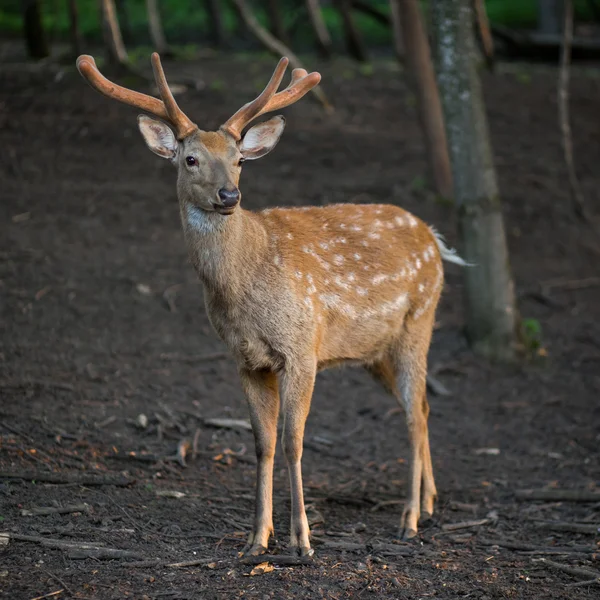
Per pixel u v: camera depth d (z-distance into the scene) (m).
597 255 16.98
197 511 8.61
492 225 13.30
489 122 21.92
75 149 17.30
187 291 13.88
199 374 11.98
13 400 10.35
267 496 7.96
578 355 13.95
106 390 11.09
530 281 15.99
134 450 9.89
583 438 11.61
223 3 32.38
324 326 8.31
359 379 12.79
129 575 7.15
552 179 19.36
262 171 17.95
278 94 8.45
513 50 28.61
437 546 8.45
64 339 12.01
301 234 8.38
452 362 13.38
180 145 7.68
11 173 16.14
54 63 21.23
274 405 8.12
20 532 7.61
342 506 9.38
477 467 10.80
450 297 15.46
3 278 13.11
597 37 31.81
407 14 17.22
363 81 23.69
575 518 9.30
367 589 7.26
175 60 23.94
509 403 12.50
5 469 8.70
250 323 7.80
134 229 15.27
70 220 15.09
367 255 8.77
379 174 18.33
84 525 7.93
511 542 8.62
